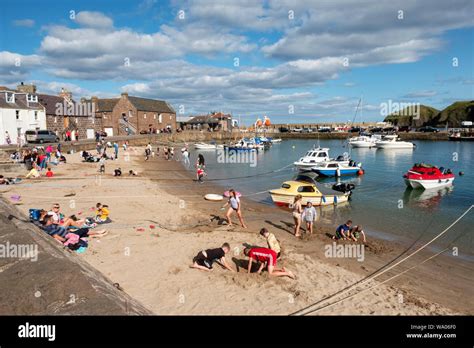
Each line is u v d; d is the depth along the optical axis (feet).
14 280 16.99
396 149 215.31
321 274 34.94
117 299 17.17
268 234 36.83
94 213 52.75
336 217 61.31
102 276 24.47
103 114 254.47
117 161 137.28
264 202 74.08
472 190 88.17
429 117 396.16
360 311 27.89
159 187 83.87
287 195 66.90
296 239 46.57
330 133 351.87
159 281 31.19
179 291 29.53
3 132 144.56
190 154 201.16
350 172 115.96
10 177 81.71
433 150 207.62
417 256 41.98
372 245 45.09
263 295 29.53
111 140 204.85
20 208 52.85
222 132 330.54
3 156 105.60
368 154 190.80
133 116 257.55
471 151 197.77
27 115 158.20
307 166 127.85
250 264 33.47
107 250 37.76
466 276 36.55
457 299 31.24
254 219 56.95
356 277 34.68
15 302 15.23
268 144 250.57
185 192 81.00
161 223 50.16
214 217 56.18
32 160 94.94
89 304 15.58
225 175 116.37
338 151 212.43
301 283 32.45
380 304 29.35
